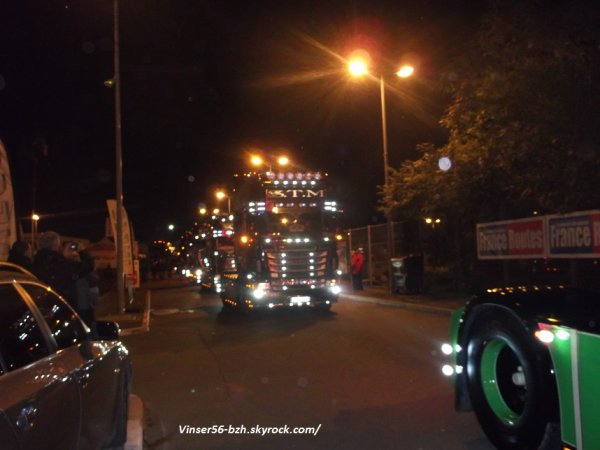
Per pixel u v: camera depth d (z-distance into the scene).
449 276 24.30
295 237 18.22
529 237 14.46
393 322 16.31
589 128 11.73
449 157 18.27
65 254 10.47
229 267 22.31
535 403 5.35
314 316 18.34
